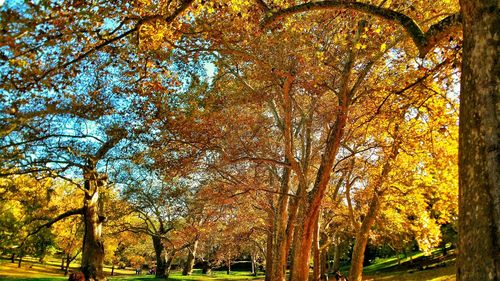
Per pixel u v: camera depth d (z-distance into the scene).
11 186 22.84
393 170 20.48
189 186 26.67
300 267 14.86
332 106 17.17
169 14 10.32
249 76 16.20
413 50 15.07
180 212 34.59
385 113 14.71
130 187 28.64
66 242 43.12
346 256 68.69
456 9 12.96
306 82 14.72
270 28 12.79
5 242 30.30
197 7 12.03
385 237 33.97
